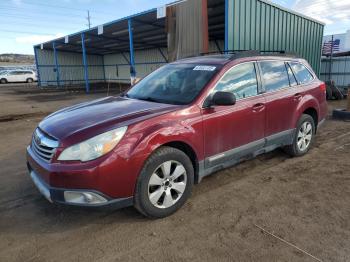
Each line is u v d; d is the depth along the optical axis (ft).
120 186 9.70
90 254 9.11
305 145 17.61
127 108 11.67
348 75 50.39
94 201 9.44
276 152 18.28
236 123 12.88
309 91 17.11
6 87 98.84
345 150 18.69
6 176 15.51
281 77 15.69
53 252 9.26
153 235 9.96
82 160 9.31
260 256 8.78
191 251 9.09
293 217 10.87
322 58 52.85
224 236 9.80
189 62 14.67
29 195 13.24
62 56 101.86
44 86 98.43
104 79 115.34
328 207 11.55
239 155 13.39
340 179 14.17
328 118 29.71
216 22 50.19
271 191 13.04
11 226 10.75
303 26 41.16
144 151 9.96
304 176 14.64
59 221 11.02
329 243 9.32
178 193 11.28
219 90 12.49
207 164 12.16
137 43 82.64
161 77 14.62
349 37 62.85
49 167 9.52
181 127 10.98
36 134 11.48
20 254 9.19
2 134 25.68
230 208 11.62
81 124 10.32
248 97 13.55
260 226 10.33
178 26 35.94
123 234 10.09
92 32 67.21
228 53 15.53
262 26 33.96
